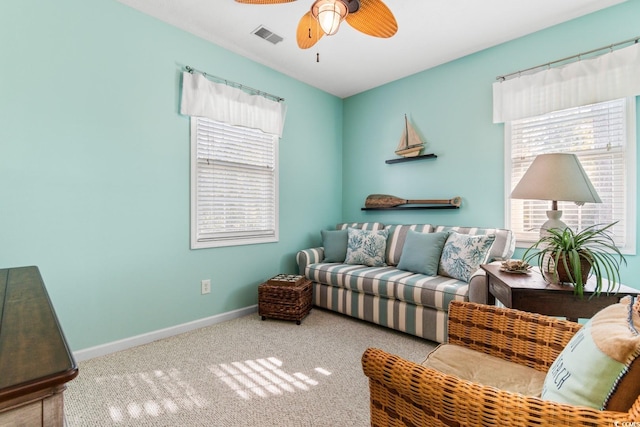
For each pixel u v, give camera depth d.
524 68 2.62
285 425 1.44
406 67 3.21
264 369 1.96
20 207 1.84
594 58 2.27
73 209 2.03
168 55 2.48
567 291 1.46
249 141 3.07
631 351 0.63
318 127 3.75
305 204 3.61
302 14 2.35
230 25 2.50
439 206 3.14
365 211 3.83
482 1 2.19
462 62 3.00
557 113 2.49
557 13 2.33
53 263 1.96
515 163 2.70
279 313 2.79
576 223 2.39
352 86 3.70
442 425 0.75
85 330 2.08
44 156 1.92
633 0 2.16
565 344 1.06
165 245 2.47
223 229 2.87
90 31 2.09
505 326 1.20
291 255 3.45
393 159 3.47
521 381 1.03
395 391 0.86
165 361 2.06
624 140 2.21
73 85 2.02
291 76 3.42
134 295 2.31
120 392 1.70
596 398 0.67
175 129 2.53
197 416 1.50
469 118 2.96
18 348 0.59
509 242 2.49
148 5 2.26
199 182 2.69
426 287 2.31
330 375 1.89
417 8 2.27
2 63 1.78
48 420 0.50
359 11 1.73
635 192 2.16
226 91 2.78
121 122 2.23
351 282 2.77
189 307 2.62
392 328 2.59
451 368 1.10
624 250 2.19
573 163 1.73
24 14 1.85
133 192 2.30
